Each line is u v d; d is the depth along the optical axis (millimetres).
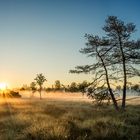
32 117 21062
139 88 28688
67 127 13383
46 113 27953
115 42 29188
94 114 24219
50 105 39375
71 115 22016
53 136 11414
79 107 36812
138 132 12852
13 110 29859
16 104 42344
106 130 12203
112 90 29141
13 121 17625
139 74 28719
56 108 33031
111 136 11797
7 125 16609
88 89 29266
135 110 28078
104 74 29250
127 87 29047
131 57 28703
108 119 15500
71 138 11758
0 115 25703
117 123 14148
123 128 13359
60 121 15680
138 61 28641
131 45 28609
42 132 11930
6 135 12617
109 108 34344
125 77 28891
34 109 31266
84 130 13164
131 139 11547
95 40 29172
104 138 11617
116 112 25594
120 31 28594
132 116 19125
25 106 37156
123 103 29219
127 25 28688
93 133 12078
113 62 29391
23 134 12656
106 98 28906
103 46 29297
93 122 14531
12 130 13953
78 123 14727
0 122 18297
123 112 24109
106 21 29297
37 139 11492
